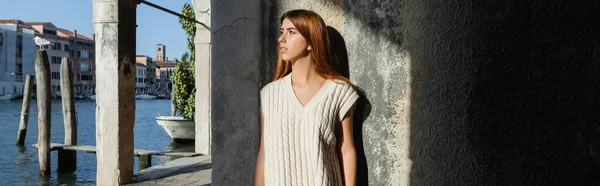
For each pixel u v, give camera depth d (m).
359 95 2.02
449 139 2.00
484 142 1.97
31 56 76.38
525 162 1.97
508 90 1.96
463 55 1.97
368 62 2.06
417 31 2.00
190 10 13.55
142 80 101.81
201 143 9.80
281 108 1.79
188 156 9.32
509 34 1.94
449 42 1.97
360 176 2.12
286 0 2.14
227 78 2.21
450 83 1.98
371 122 2.08
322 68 1.80
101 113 6.66
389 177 2.07
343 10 2.08
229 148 2.23
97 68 6.61
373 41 2.05
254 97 2.18
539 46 1.94
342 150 1.83
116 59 6.50
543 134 1.96
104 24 6.48
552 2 1.93
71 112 11.02
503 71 1.95
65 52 81.81
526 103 1.95
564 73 1.95
